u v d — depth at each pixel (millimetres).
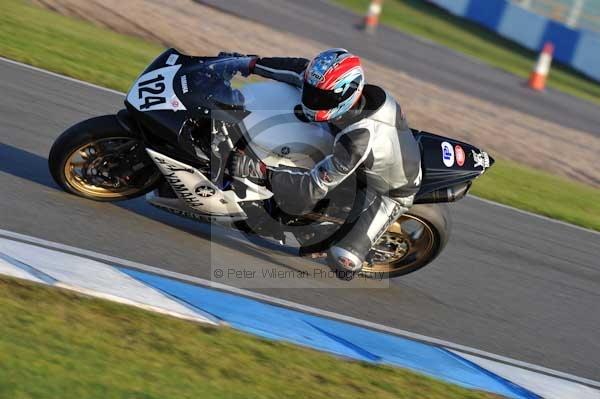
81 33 41500
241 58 19891
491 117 51281
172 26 49906
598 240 31375
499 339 20797
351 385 16484
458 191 20219
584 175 45531
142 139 19141
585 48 82625
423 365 18312
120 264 18203
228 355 16156
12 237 17672
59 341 14703
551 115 59719
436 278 23094
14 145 22844
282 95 19281
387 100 18734
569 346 21531
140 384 14320
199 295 18141
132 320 16188
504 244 27266
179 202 19969
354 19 73000
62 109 27734
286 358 16766
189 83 19031
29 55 33156
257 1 66062
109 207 20469
